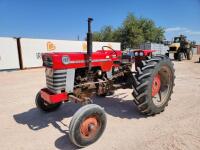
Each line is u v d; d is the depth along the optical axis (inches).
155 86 166.7
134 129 141.9
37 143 126.4
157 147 118.0
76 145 119.1
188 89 254.5
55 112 177.9
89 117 121.5
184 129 140.1
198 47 1608.0
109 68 165.9
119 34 1664.6
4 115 173.5
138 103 155.6
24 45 533.3
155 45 1248.2
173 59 812.0
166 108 183.2
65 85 138.3
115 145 121.6
